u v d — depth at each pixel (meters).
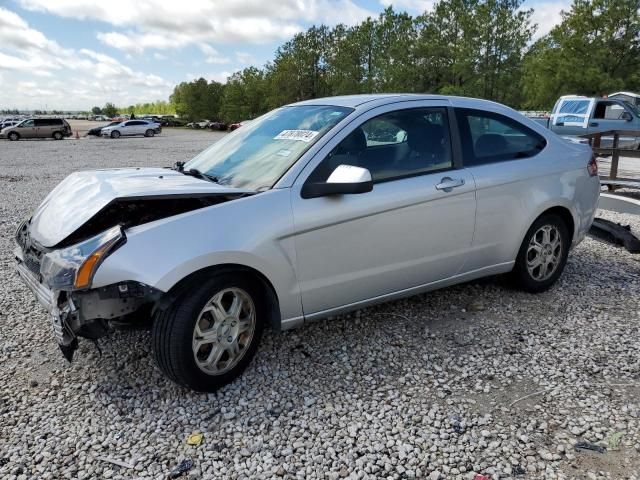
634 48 29.03
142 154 22.03
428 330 3.72
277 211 2.96
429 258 3.60
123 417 2.77
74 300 2.65
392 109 3.53
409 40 34.00
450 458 2.43
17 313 4.07
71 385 3.07
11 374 3.19
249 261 2.86
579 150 4.45
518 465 2.38
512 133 4.10
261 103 61.16
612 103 15.40
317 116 3.57
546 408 2.80
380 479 2.30
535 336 3.62
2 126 44.09
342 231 3.17
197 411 2.81
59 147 27.69
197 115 80.62
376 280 3.41
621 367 3.21
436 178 3.55
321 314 3.28
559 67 29.52
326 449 2.50
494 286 4.54
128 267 2.57
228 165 3.54
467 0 31.33
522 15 29.12
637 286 4.56
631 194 8.91
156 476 2.34
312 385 3.04
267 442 2.56
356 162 3.29
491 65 29.70
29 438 2.60
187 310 2.73
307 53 49.12
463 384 3.04
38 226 3.10
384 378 3.11
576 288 4.51
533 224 4.13
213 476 2.34
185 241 2.69
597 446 2.49
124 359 3.34
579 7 29.78
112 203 2.78
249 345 3.07
